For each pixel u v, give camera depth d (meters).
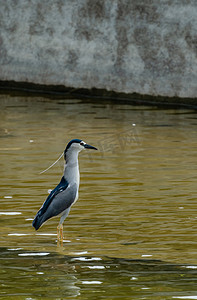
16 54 26.95
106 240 10.12
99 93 24.92
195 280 8.51
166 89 23.09
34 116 20.56
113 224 10.84
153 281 8.48
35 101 23.86
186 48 22.41
